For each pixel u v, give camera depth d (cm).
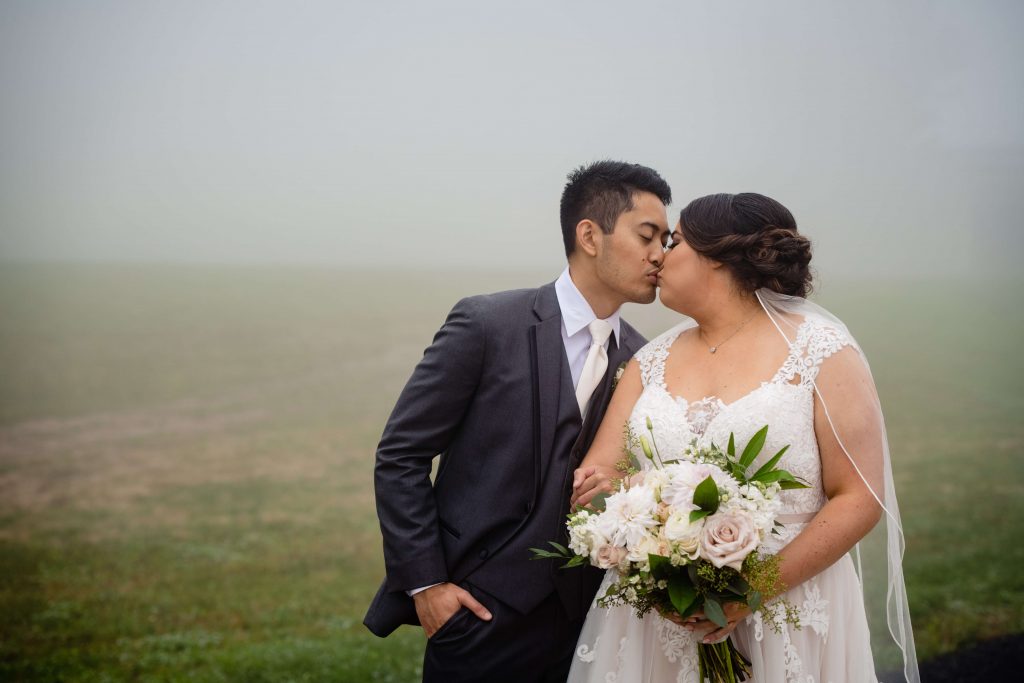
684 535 159
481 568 211
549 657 211
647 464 198
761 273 192
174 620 566
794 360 185
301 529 769
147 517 791
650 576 166
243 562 691
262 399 1058
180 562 688
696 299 198
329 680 446
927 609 536
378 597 227
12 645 517
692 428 189
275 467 916
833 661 185
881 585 318
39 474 881
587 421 214
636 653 191
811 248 196
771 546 180
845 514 177
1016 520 732
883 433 185
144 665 479
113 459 920
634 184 210
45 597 612
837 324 191
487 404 213
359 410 1045
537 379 211
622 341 227
